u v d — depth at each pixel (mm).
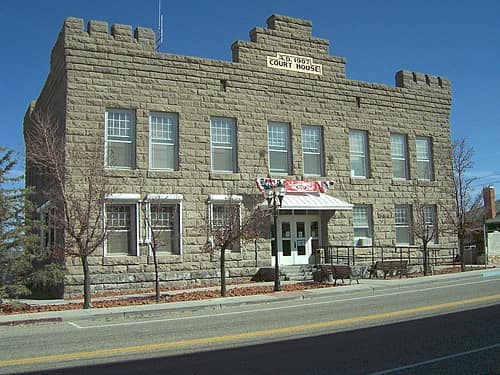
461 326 10625
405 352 8500
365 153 26219
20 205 16953
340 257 24031
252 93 23328
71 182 17766
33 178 26688
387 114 26859
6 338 11500
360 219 25719
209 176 21984
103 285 19656
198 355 8883
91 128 20016
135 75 21062
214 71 22578
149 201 20422
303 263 24141
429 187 27672
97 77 20375
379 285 19766
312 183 24094
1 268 16328
